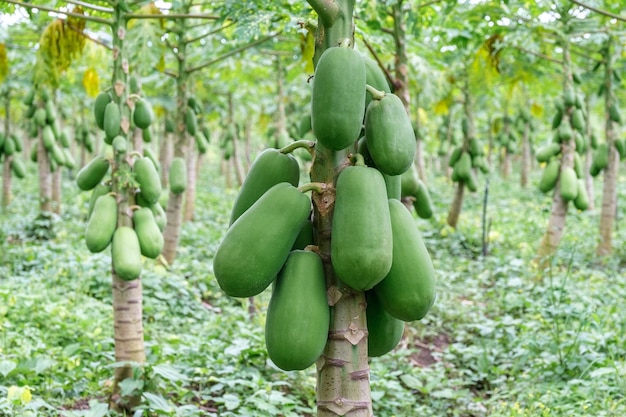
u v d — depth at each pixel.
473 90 13.27
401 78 6.70
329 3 2.40
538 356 6.03
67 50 6.28
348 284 2.31
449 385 5.84
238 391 5.29
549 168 9.73
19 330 6.14
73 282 8.04
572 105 9.56
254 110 21.92
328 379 2.43
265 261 2.31
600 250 11.39
